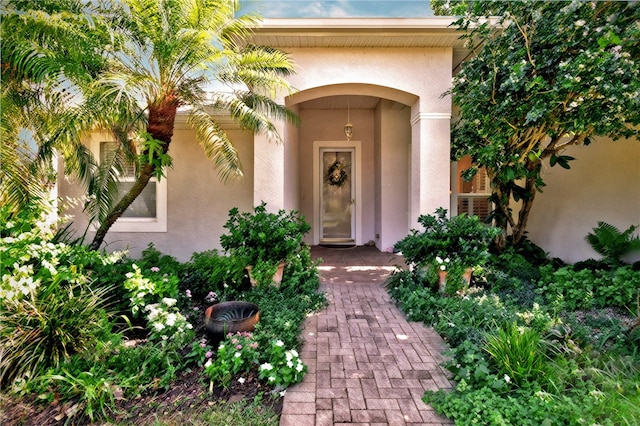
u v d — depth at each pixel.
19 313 2.64
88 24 3.78
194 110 5.00
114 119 4.06
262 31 5.04
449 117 5.57
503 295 4.40
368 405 2.39
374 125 9.16
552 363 2.56
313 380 2.71
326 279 5.77
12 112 4.03
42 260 2.92
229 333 3.05
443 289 4.48
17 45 3.55
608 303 4.05
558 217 6.65
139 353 2.77
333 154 9.36
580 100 4.00
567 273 4.45
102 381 2.33
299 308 4.07
